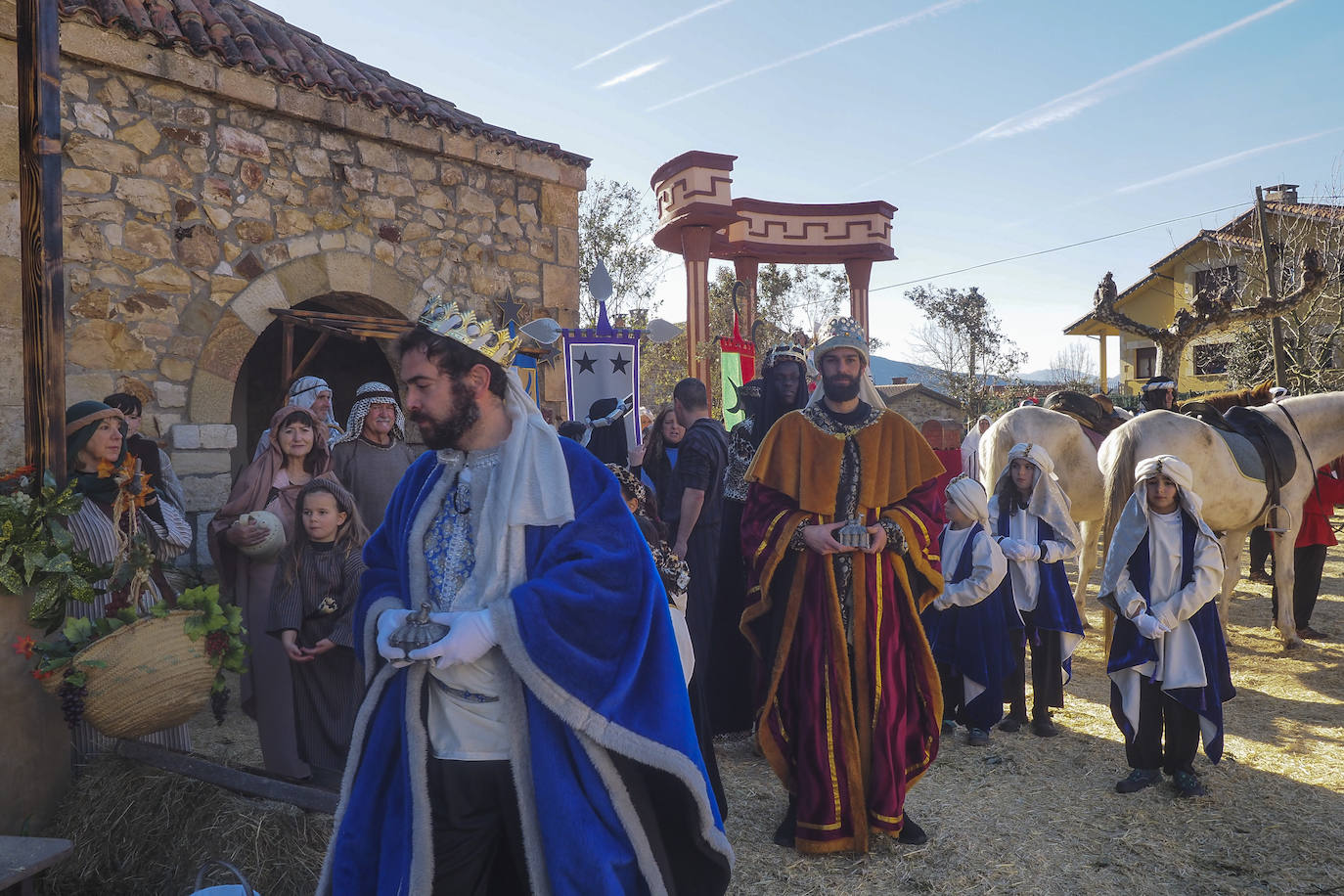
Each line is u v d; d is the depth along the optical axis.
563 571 1.96
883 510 3.74
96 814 3.15
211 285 7.53
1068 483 7.66
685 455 4.87
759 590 3.85
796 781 3.73
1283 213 23.84
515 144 9.69
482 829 2.06
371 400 4.85
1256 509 6.71
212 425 7.48
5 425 4.62
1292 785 4.31
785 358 4.99
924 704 3.75
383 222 8.71
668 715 2.00
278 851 2.91
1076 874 3.48
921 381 39.78
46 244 3.40
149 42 7.08
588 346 7.41
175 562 7.16
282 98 7.88
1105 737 5.10
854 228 16.97
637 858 1.94
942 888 3.38
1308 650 6.80
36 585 3.28
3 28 4.59
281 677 4.06
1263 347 22.00
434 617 1.98
